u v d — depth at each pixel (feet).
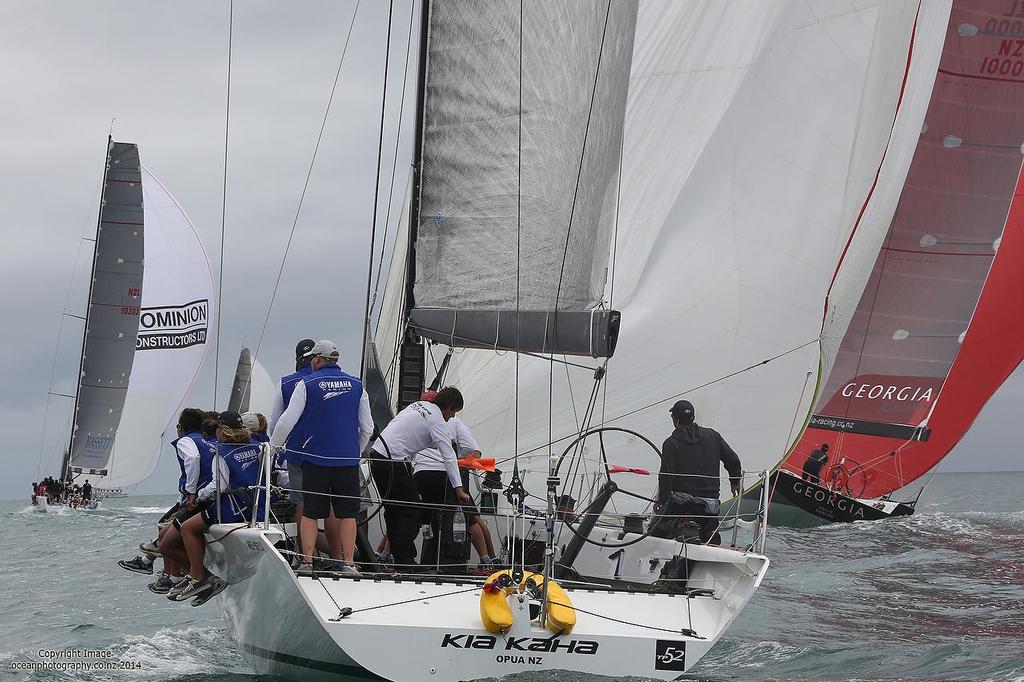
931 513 214.90
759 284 95.45
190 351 326.85
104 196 322.14
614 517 71.15
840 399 204.23
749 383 94.22
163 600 106.52
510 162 72.64
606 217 72.38
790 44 98.63
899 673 67.82
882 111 98.27
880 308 202.08
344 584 57.82
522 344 71.56
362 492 71.67
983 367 212.43
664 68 100.12
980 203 196.95
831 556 137.18
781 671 68.80
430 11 73.72
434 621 54.95
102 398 325.42
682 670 55.77
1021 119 193.98
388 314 90.74
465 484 71.67
